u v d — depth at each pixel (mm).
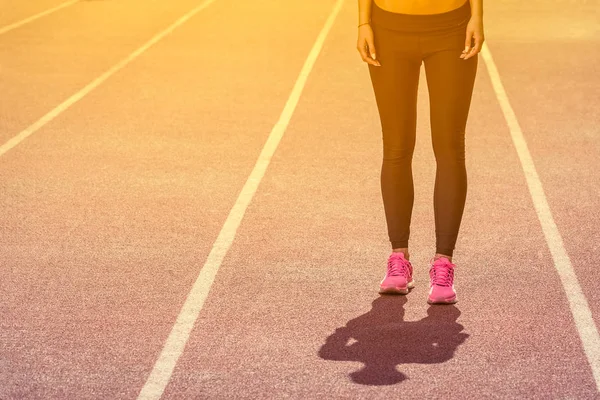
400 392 4578
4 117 10633
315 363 4906
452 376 4746
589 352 4992
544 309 5559
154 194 7887
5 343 5172
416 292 5852
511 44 15156
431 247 6617
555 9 19031
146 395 4586
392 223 5824
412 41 5406
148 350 5086
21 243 6781
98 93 11867
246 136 9742
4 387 4664
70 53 14695
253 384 4684
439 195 5664
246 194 7863
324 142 9500
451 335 5223
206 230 7020
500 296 5762
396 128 5668
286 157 8961
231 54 14562
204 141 9547
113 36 16344
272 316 5508
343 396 4547
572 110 10797
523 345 5090
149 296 5828
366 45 5562
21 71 13273
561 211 7371
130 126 10188
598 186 8016
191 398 4551
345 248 6617
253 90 11969
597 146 9297
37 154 9141
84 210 7500
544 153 9047
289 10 19594
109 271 6250
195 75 12961
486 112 10727
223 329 5344
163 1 21047
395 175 5762
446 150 5609
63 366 4898
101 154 9109
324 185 8094
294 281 6043
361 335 5238
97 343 5172
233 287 5957
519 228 6980
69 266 6344
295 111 10844
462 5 5383
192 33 16625
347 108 10977
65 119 10531
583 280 5988
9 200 7758
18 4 20469
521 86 12078
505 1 20234
